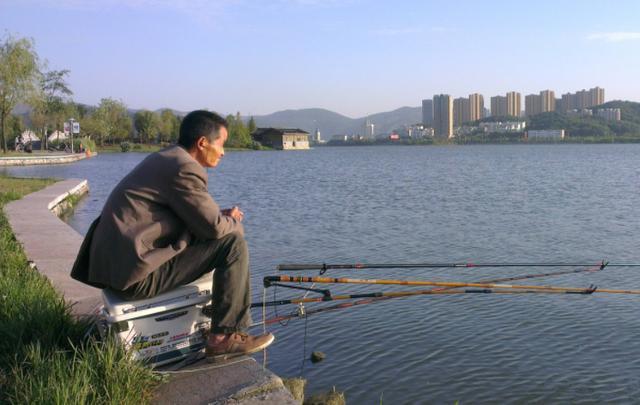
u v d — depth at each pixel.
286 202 25.42
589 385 6.59
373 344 7.55
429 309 8.91
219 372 3.96
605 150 133.38
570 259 12.91
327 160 86.94
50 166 54.38
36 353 3.97
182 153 3.87
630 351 7.46
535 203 24.55
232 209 4.23
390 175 46.84
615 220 19.06
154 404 3.60
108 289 4.06
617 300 9.48
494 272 11.53
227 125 4.17
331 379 6.64
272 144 167.88
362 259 12.87
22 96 59.41
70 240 10.17
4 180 27.03
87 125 108.25
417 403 6.16
